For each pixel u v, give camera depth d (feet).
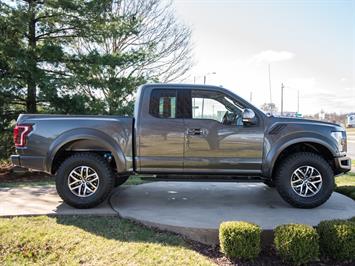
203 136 17.37
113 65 32.27
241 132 17.38
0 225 14.88
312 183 17.53
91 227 14.97
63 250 13.17
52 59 30.04
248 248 12.53
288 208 17.54
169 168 17.54
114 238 13.92
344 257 12.71
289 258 12.49
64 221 15.61
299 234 12.43
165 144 17.40
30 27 30.81
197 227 14.38
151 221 15.16
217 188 22.74
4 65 28.81
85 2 31.65
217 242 14.20
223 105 17.78
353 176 29.53
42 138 17.25
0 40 28.27
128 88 32.35
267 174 17.53
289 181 17.44
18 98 30.73
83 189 17.40
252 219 15.51
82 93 31.48
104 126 17.39
